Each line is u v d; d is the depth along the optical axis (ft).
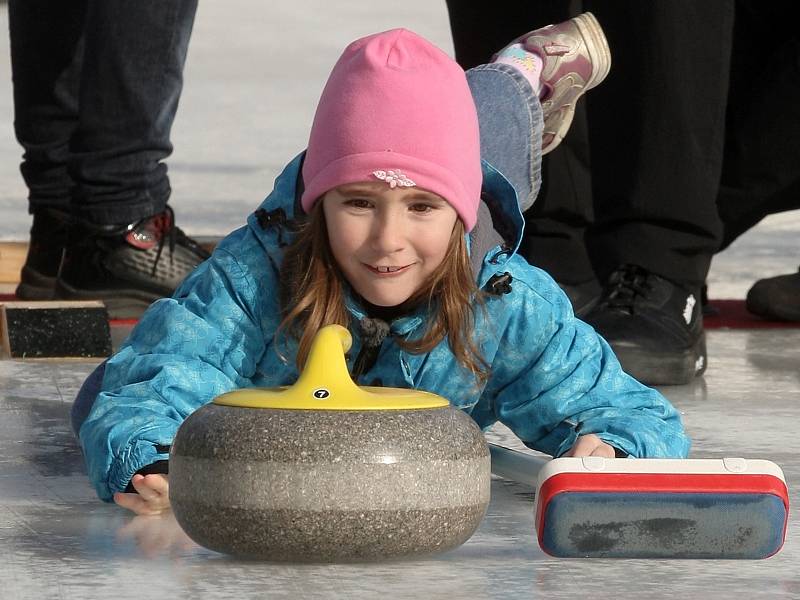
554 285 19.30
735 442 22.04
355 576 13.67
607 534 13.98
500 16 33.81
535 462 18.10
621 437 17.81
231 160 79.36
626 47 29.30
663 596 13.14
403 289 17.35
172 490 14.40
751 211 40.52
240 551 13.97
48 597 12.91
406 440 13.93
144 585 13.32
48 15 39.34
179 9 36.17
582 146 35.04
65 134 40.11
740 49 39.60
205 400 17.80
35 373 28.94
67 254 38.06
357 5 158.40
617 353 28.63
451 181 17.06
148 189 37.47
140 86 36.27
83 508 16.90
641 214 29.94
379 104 16.93
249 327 18.30
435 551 14.19
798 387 28.58
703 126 29.84
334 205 17.20
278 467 13.70
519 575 13.83
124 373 17.95
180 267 38.29
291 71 120.16
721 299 45.73
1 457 20.16
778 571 14.07
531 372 18.98
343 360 14.62
